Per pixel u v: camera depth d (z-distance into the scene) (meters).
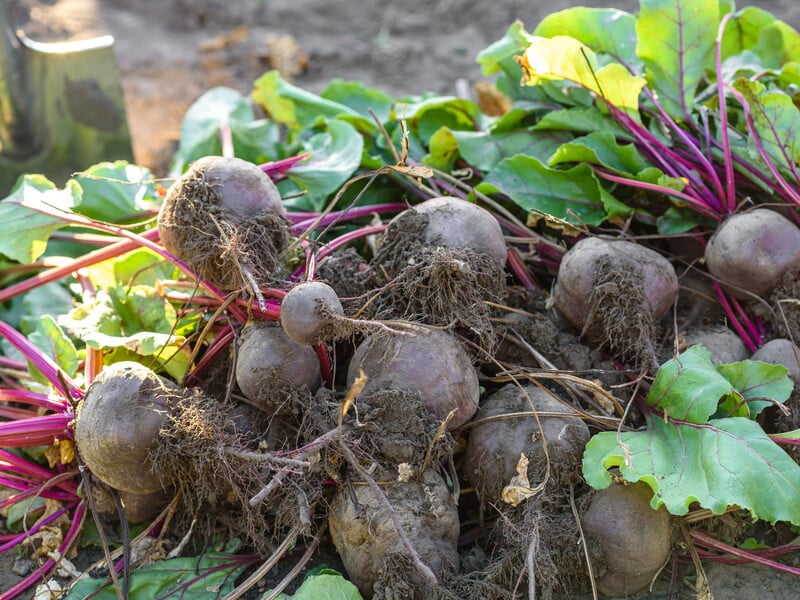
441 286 0.72
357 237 0.82
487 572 0.69
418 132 1.03
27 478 0.80
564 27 0.96
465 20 1.71
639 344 0.75
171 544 0.76
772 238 0.79
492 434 0.73
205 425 0.70
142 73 1.54
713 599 0.72
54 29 1.67
